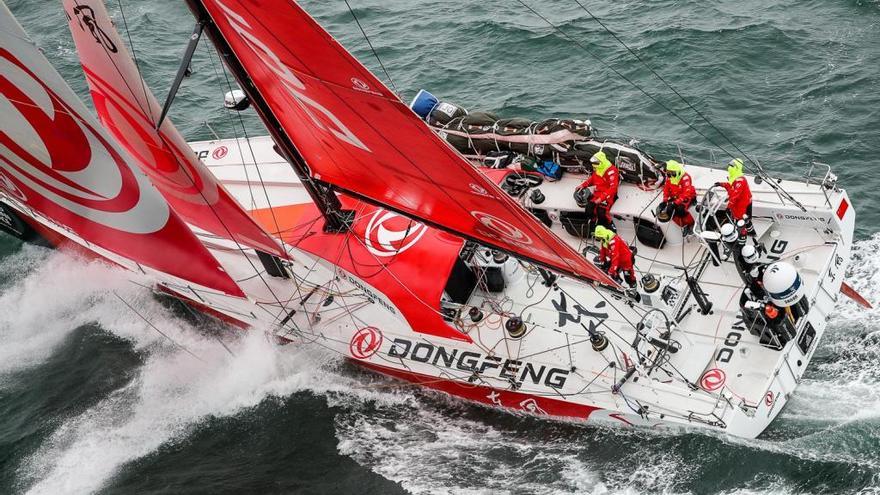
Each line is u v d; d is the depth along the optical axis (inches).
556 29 1604.3
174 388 1008.2
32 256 1195.3
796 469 831.7
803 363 894.4
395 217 983.6
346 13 1764.3
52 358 1065.5
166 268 978.1
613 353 913.5
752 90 1405.0
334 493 874.1
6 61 818.8
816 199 973.8
